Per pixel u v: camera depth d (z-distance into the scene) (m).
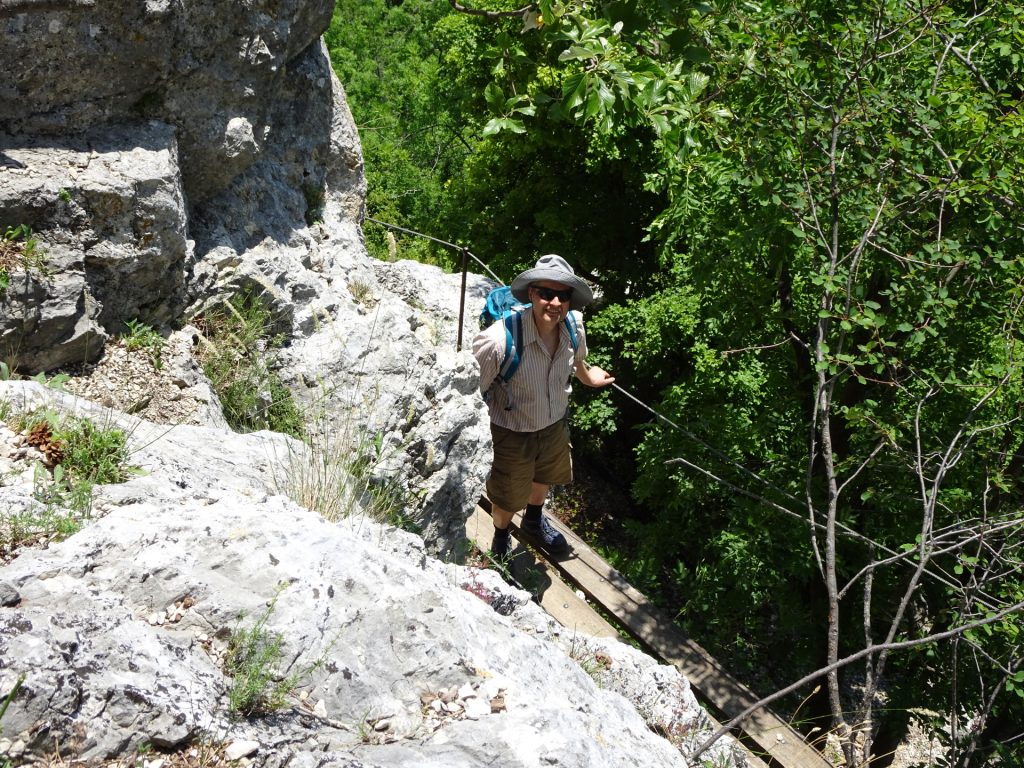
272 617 2.46
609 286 20.12
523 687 2.65
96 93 4.92
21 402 3.38
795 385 10.08
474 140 28.67
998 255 5.41
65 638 2.07
